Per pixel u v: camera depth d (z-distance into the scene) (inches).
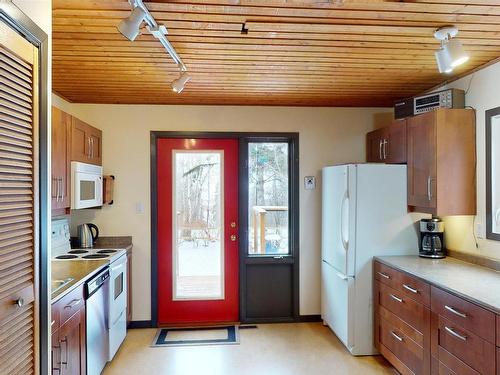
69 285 87.7
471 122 111.0
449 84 123.3
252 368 118.5
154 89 131.0
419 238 129.3
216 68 109.1
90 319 100.3
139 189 152.9
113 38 86.3
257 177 160.6
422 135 117.0
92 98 143.1
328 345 135.5
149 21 72.3
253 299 159.3
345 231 127.7
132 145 152.6
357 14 75.0
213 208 159.0
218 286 159.3
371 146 155.8
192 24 79.5
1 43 44.9
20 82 50.1
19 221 50.1
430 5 71.2
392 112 161.3
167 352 130.2
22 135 50.9
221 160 158.6
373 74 115.4
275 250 161.0
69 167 112.8
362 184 126.4
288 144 161.8
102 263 111.7
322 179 156.4
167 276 156.9
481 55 99.0
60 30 81.7
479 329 75.8
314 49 94.1
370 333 126.8
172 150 156.6
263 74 115.1
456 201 110.3
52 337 76.5
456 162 110.3
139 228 152.9
